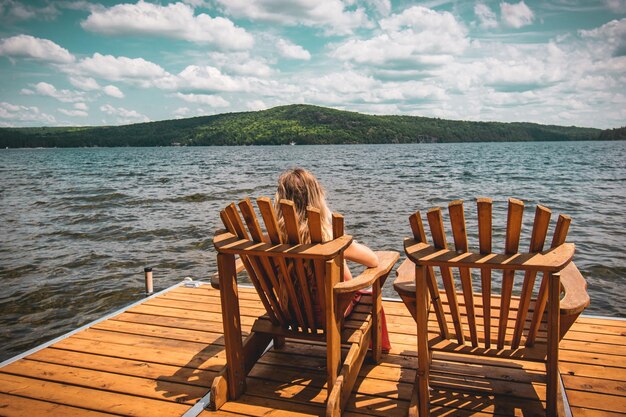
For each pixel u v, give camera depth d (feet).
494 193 76.95
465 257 7.46
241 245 8.46
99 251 37.24
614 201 64.90
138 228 46.91
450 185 91.61
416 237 8.26
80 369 10.90
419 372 8.37
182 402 9.44
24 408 9.28
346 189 82.89
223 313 9.07
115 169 164.35
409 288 8.46
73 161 245.86
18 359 11.40
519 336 8.61
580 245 36.65
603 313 23.24
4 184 102.89
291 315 9.70
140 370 10.82
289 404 9.20
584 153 280.51
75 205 65.67
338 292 8.12
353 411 8.91
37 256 35.76
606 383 9.72
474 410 8.89
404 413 8.82
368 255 9.45
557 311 7.61
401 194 74.95
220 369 10.84
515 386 9.71
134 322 13.82
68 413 9.11
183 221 50.80
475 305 10.57
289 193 9.29
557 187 86.99
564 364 10.59
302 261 8.23
